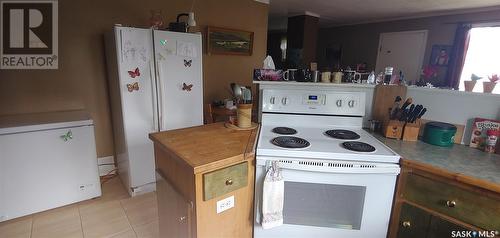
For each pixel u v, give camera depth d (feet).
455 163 3.84
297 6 13.88
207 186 3.42
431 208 3.81
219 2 10.87
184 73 7.79
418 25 15.89
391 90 5.54
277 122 5.76
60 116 7.16
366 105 5.79
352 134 5.14
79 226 6.28
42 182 6.39
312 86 5.71
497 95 4.50
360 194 4.10
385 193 4.07
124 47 6.70
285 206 4.27
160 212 4.68
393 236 4.28
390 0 12.10
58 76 7.77
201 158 3.51
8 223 6.23
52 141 6.36
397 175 4.03
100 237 5.94
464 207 3.51
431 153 4.27
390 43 17.31
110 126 8.93
